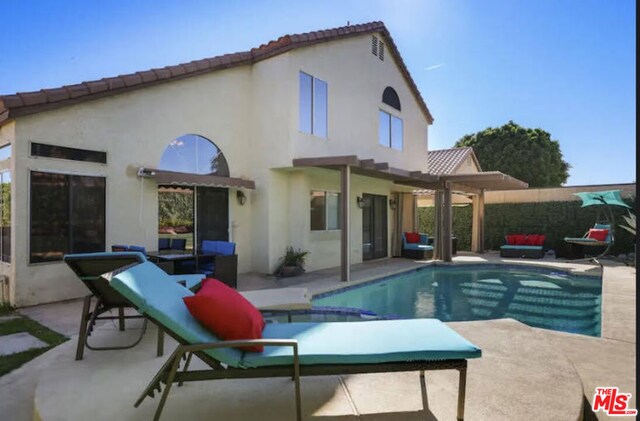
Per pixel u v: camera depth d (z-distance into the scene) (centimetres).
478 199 2111
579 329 827
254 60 1310
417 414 350
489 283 1356
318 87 1352
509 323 641
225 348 328
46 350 558
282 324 418
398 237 2009
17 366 502
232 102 1275
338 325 412
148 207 1047
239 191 1285
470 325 629
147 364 461
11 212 818
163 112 1088
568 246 1772
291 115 1240
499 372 439
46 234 852
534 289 1252
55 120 864
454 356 335
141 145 1034
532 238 1872
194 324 343
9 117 787
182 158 1142
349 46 1500
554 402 370
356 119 1538
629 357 522
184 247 1143
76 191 903
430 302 1091
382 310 1002
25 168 817
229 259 959
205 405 365
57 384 407
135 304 325
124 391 391
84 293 914
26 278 822
